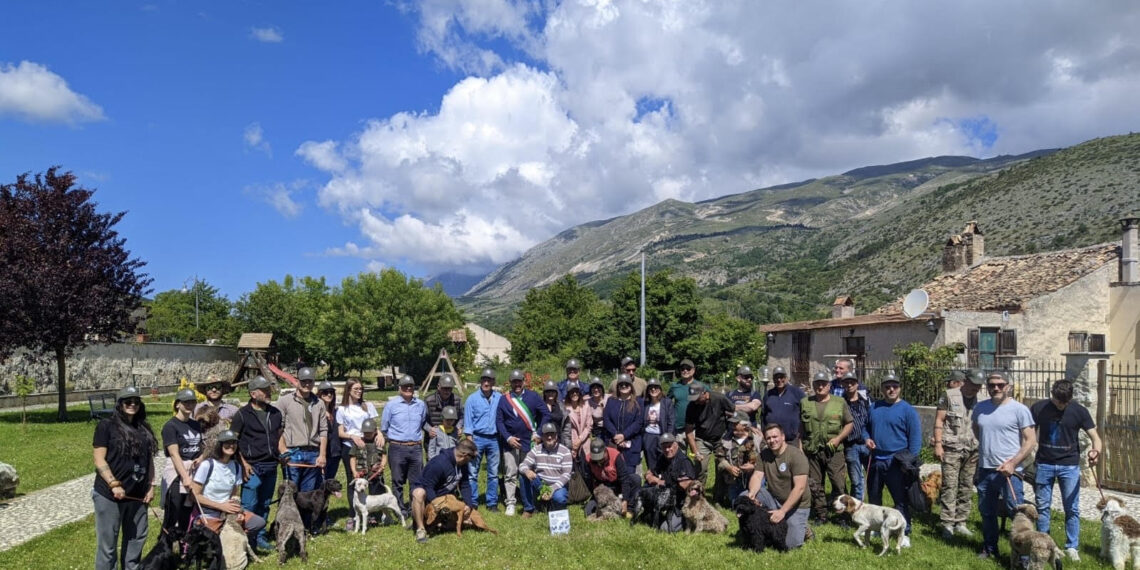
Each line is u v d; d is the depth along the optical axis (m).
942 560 8.24
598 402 11.98
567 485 10.41
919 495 9.09
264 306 54.16
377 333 46.91
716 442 10.59
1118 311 22.70
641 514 10.09
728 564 8.17
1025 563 7.68
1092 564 8.00
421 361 51.81
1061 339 22.28
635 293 40.75
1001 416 8.26
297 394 9.59
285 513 8.45
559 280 66.56
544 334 59.62
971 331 21.50
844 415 9.67
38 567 8.16
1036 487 8.34
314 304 55.66
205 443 8.03
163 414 25.55
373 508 9.73
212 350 47.91
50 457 15.85
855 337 25.42
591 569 8.12
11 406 27.91
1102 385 12.00
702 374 38.22
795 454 8.90
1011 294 23.17
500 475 11.62
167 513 7.52
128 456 7.02
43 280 21.31
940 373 15.78
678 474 9.65
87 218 23.27
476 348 61.97
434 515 9.33
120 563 7.20
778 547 8.65
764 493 9.04
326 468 9.90
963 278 27.44
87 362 33.19
